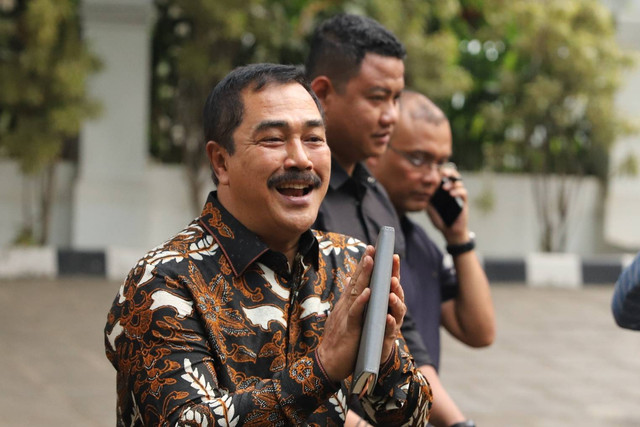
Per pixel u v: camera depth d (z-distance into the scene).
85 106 11.10
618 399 7.47
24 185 11.63
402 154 3.91
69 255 11.29
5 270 11.12
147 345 2.38
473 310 3.97
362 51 3.59
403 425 2.59
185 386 2.32
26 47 10.88
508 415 6.97
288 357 2.49
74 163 11.84
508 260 12.17
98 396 7.00
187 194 12.09
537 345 9.05
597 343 9.22
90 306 9.77
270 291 2.52
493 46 12.85
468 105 12.81
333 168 3.56
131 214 11.72
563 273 12.16
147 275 2.43
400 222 3.96
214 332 2.42
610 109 11.96
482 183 12.73
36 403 6.77
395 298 2.33
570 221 13.02
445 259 4.10
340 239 2.77
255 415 2.27
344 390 2.56
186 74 11.58
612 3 12.80
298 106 2.50
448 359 8.51
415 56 11.52
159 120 12.30
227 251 2.51
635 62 12.07
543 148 12.46
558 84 11.95
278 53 11.98
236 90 2.53
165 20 11.98
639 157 12.71
